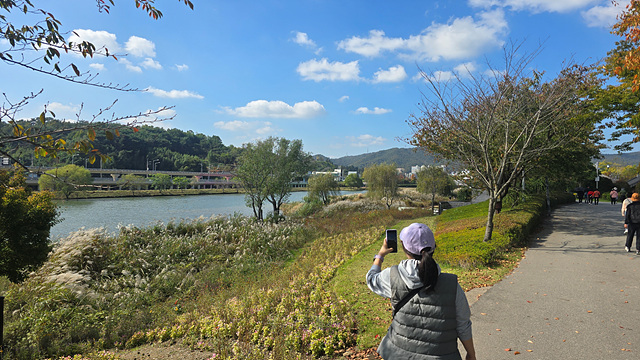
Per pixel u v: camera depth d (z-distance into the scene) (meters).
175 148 181.38
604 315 5.23
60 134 2.79
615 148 14.07
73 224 30.08
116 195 71.19
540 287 6.63
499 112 10.79
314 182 40.97
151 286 10.06
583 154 14.53
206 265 12.69
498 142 12.41
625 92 11.16
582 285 6.62
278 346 4.77
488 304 5.89
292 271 10.20
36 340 6.07
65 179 3.18
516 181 16.69
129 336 6.71
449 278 1.88
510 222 11.48
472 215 17.89
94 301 8.33
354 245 13.26
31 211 6.69
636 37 8.40
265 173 28.28
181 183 107.38
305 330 5.23
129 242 14.23
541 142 12.28
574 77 10.27
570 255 8.96
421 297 1.85
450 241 10.30
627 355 4.11
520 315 5.39
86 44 3.00
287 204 48.62
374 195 38.22
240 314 6.26
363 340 4.92
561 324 5.00
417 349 1.83
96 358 5.25
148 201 62.69
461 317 1.85
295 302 6.51
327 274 8.62
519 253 9.48
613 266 7.77
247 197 29.75
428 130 11.58
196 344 5.77
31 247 6.68
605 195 34.59
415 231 2.00
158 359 5.16
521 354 4.24
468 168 13.05
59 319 6.93
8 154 2.65
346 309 5.84
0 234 6.35
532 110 10.92
